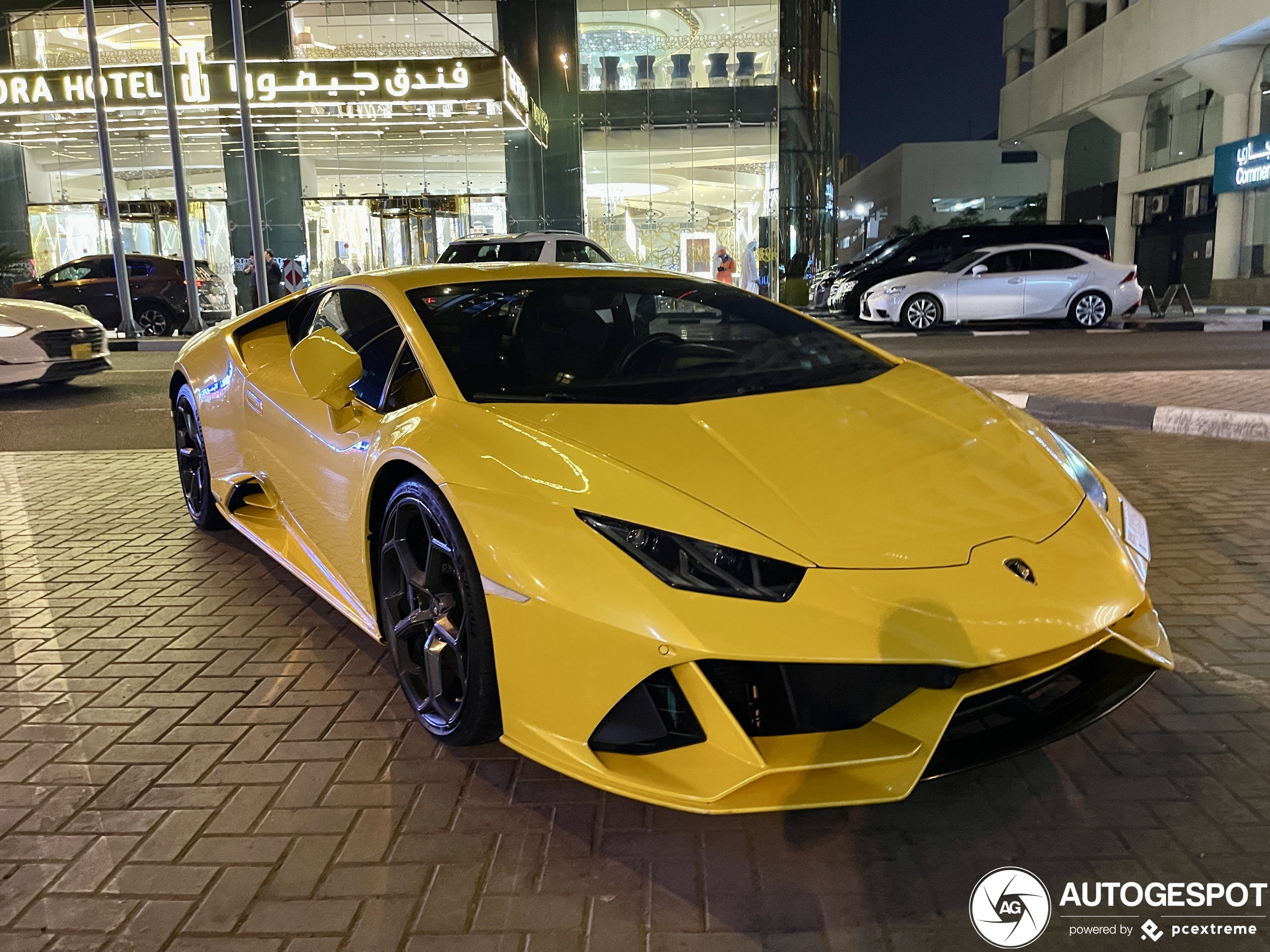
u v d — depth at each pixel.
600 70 24.14
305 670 3.01
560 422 2.44
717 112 24.39
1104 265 15.35
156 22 24.14
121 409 8.38
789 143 24.56
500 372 2.74
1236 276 26.86
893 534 2.07
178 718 2.71
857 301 17.25
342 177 23.94
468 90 19.78
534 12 23.88
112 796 2.32
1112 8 31.59
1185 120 29.91
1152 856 2.00
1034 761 2.38
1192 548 3.87
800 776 1.94
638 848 2.07
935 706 1.96
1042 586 2.02
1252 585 3.45
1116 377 8.54
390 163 23.92
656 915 1.86
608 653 1.97
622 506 2.08
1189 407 6.39
